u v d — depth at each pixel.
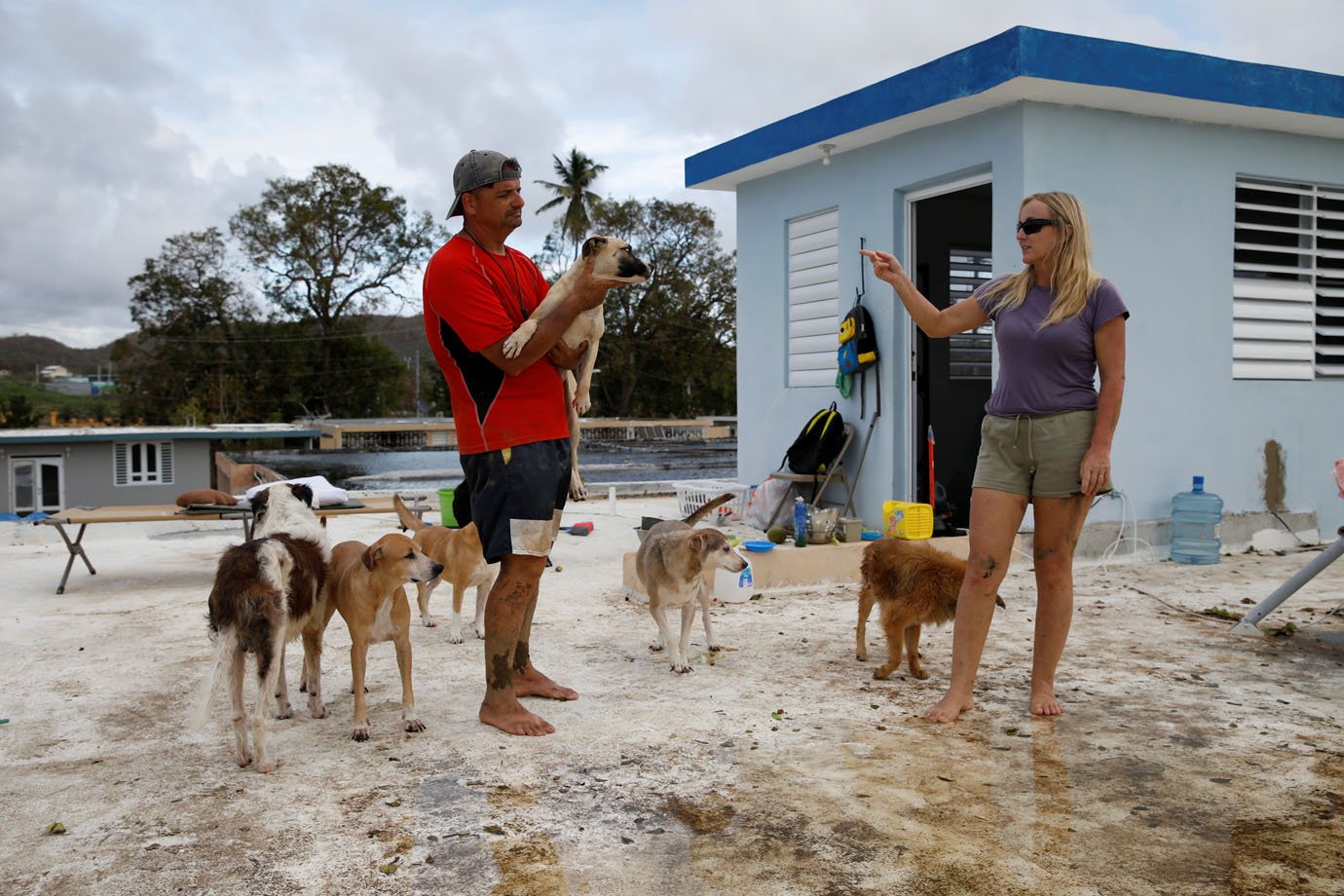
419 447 33.56
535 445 4.06
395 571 3.91
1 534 10.63
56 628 6.13
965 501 9.65
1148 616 6.09
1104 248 7.86
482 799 3.35
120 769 3.68
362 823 3.15
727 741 3.91
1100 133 7.77
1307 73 8.07
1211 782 3.41
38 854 2.94
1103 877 2.71
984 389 9.76
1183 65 7.48
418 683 4.87
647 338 58.88
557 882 2.72
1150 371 8.14
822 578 7.19
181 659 5.36
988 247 9.54
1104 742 3.84
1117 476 8.02
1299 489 8.97
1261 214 8.85
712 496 9.14
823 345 9.47
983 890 2.64
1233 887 2.64
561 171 57.59
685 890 2.67
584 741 3.93
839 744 3.86
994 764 3.62
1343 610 6.09
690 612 4.99
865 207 8.87
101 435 21.73
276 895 2.68
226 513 7.79
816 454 8.57
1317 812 3.14
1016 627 5.84
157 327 57.62
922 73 7.66
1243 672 4.84
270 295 58.53
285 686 4.30
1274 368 8.84
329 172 57.16
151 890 2.71
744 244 10.56
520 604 4.13
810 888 2.67
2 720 4.29
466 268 3.93
